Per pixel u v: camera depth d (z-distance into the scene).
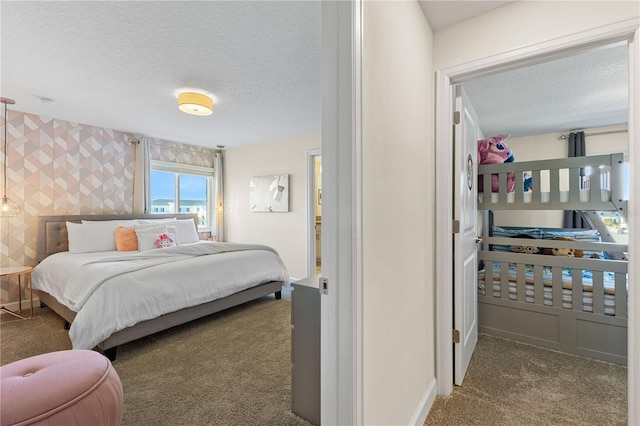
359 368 0.97
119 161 4.26
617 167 2.34
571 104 3.12
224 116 3.65
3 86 2.74
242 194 5.44
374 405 1.10
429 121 1.77
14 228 3.36
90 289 2.23
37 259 3.41
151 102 3.14
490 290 2.76
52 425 1.08
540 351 2.44
